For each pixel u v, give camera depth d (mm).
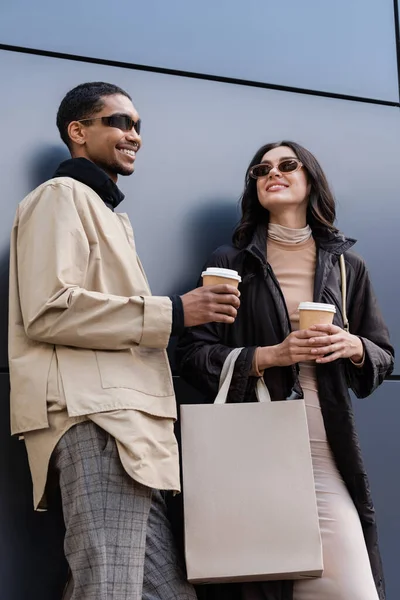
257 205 3609
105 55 3805
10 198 3473
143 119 3818
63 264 2828
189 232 3775
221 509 2910
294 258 3480
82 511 2668
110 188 3166
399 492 3855
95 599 2582
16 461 3232
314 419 3242
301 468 2967
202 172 3867
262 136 4027
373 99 4305
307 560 2896
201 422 2973
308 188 3551
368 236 4113
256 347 3189
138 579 2668
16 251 3074
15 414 2865
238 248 3521
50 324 2787
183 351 3354
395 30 4445
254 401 3219
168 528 2977
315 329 3102
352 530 3109
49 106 3646
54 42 3723
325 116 4188
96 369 2807
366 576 3035
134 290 2996
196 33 4000
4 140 3527
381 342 3518
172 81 3916
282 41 4172
